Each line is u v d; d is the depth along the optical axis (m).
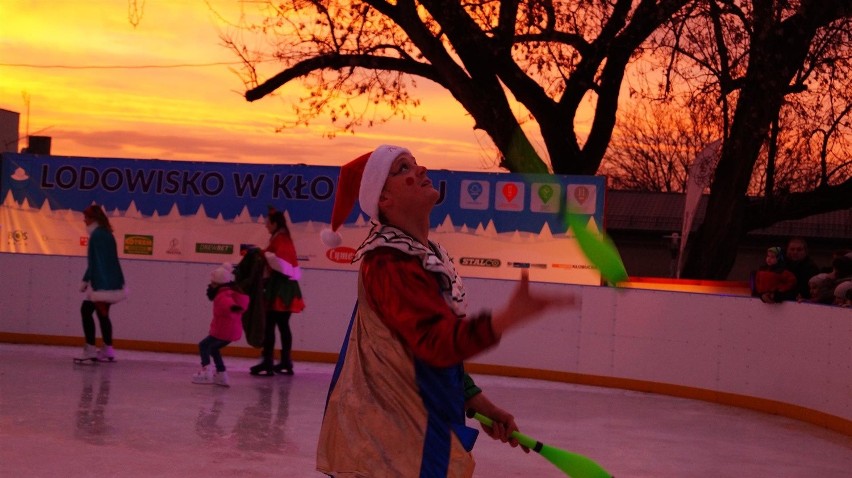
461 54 18.11
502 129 18.19
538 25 17.55
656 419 9.17
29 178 14.63
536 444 2.92
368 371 2.61
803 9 16.56
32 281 12.91
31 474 5.81
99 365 11.06
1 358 11.25
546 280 13.05
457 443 2.62
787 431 8.81
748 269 42.78
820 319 9.28
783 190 20.80
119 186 14.44
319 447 2.71
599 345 11.45
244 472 6.09
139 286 12.77
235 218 14.15
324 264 13.87
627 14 17.30
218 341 9.94
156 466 6.16
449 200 13.31
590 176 12.82
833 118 18.94
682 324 10.87
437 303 2.45
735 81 17.62
